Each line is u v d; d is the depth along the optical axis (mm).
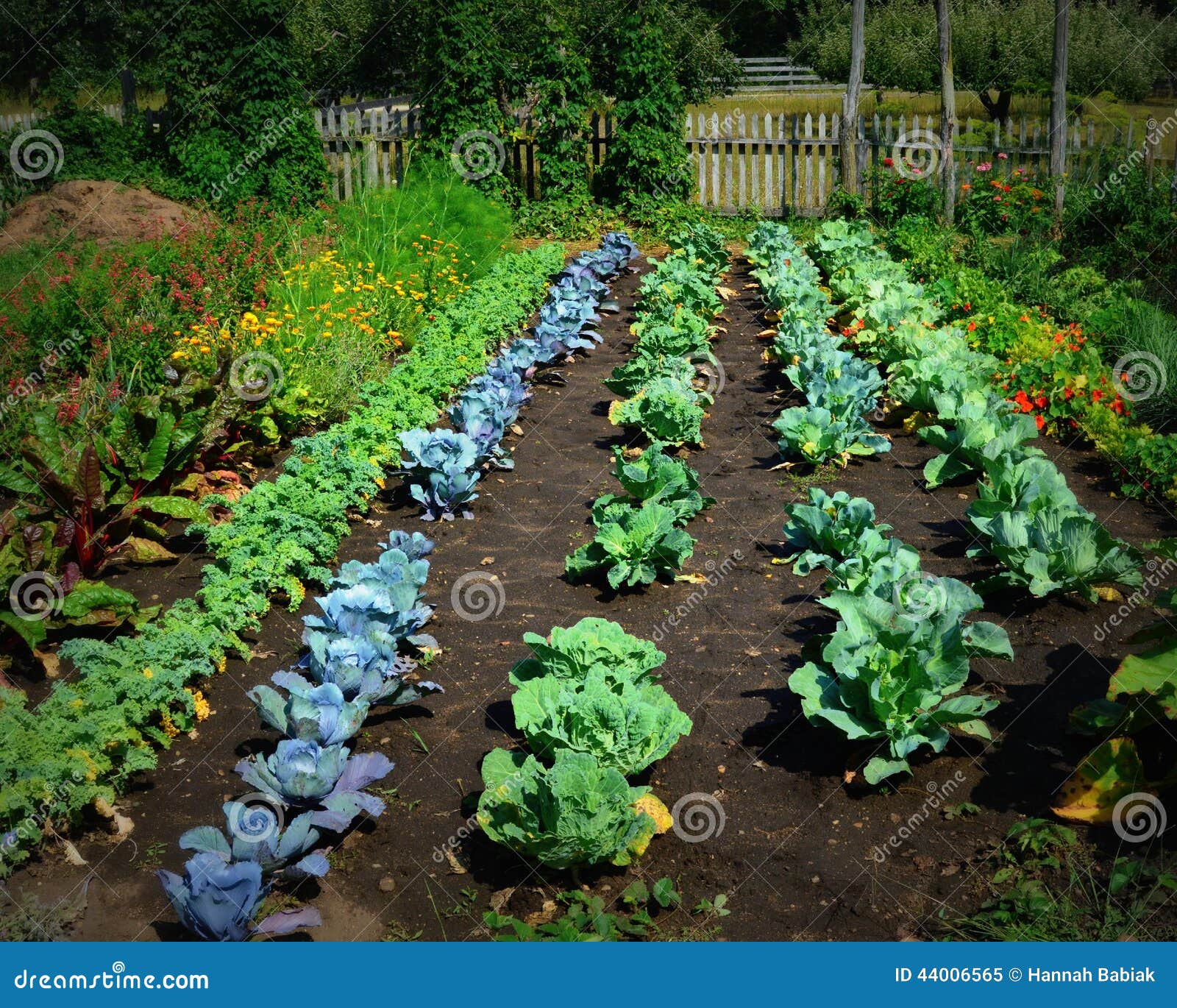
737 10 34250
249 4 17141
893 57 27438
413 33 26234
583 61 18672
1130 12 26484
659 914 3805
